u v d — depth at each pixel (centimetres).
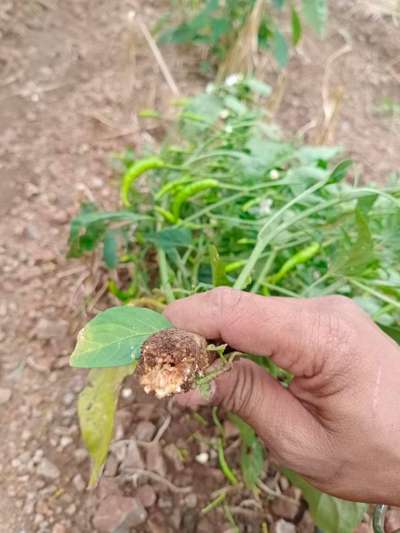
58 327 30
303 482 24
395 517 27
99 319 15
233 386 19
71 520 25
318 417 18
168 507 26
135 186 35
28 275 32
